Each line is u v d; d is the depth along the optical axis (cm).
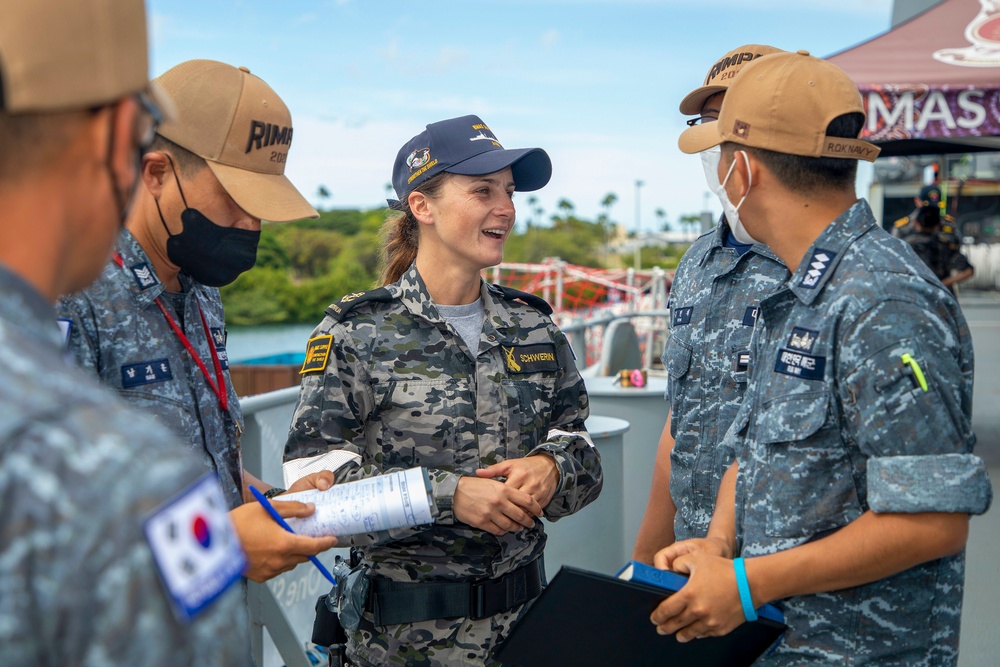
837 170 141
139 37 72
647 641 147
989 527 430
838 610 136
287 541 140
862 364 128
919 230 658
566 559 311
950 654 140
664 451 246
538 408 199
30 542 56
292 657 240
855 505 135
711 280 229
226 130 155
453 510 174
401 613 181
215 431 169
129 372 153
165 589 59
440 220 192
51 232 69
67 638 57
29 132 66
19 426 57
